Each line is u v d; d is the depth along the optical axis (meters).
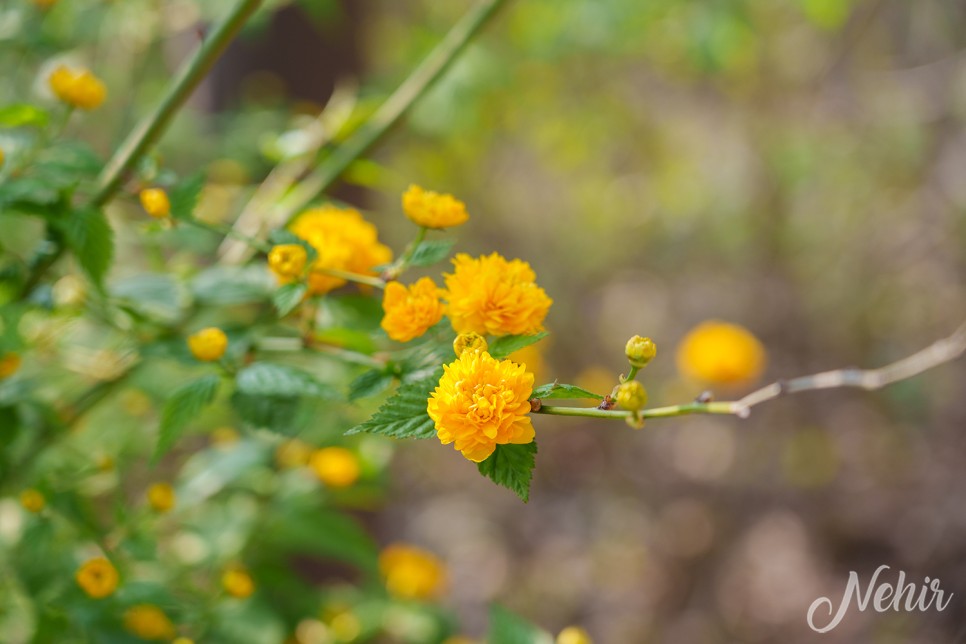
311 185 0.97
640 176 2.28
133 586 0.86
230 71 1.34
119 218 0.98
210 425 1.00
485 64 1.41
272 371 0.79
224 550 0.98
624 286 2.43
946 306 2.01
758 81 2.03
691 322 2.30
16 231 1.07
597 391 2.02
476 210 2.30
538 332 0.72
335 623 1.04
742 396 2.09
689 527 2.05
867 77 2.08
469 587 2.03
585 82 1.99
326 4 1.24
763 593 1.90
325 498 1.02
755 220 2.11
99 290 0.82
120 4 1.14
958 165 2.05
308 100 1.38
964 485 1.89
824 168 2.03
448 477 2.29
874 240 2.07
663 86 2.14
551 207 2.42
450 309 0.73
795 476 2.01
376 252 0.84
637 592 1.99
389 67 1.69
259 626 0.97
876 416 2.05
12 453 0.92
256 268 0.89
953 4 2.03
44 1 0.99
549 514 2.20
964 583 1.76
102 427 1.03
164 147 1.27
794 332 2.11
